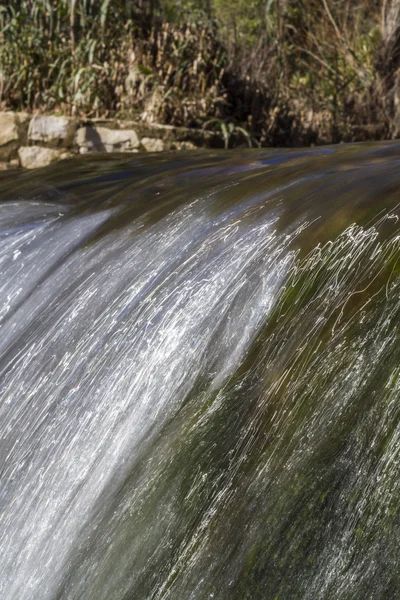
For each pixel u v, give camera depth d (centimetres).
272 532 155
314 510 153
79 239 303
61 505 198
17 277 299
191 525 167
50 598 181
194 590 159
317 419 166
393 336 170
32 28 616
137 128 581
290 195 263
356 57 882
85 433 210
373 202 228
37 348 248
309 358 180
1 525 207
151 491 177
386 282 186
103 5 611
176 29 696
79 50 621
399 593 137
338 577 145
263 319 203
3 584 196
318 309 193
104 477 194
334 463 156
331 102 811
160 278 243
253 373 189
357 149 386
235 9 875
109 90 617
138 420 202
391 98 790
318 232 221
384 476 149
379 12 968
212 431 179
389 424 154
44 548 193
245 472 167
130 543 173
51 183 412
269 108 689
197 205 288
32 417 228
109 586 171
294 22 956
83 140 576
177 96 622
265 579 151
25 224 340
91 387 220
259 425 174
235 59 732
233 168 372
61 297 268
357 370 169
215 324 212
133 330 228
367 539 145
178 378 204
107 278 262
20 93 603
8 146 572
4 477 219
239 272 224
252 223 248
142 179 392
